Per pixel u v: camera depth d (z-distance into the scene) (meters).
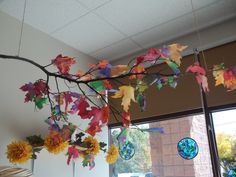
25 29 2.40
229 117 2.38
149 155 2.80
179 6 2.28
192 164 2.51
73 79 0.76
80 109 0.68
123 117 0.68
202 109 2.51
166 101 2.73
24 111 2.18
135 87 0.70
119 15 2.38
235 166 2.25
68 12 2.31
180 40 2.76
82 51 3.02
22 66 2.27
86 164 1.63
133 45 2.93
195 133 2.54
